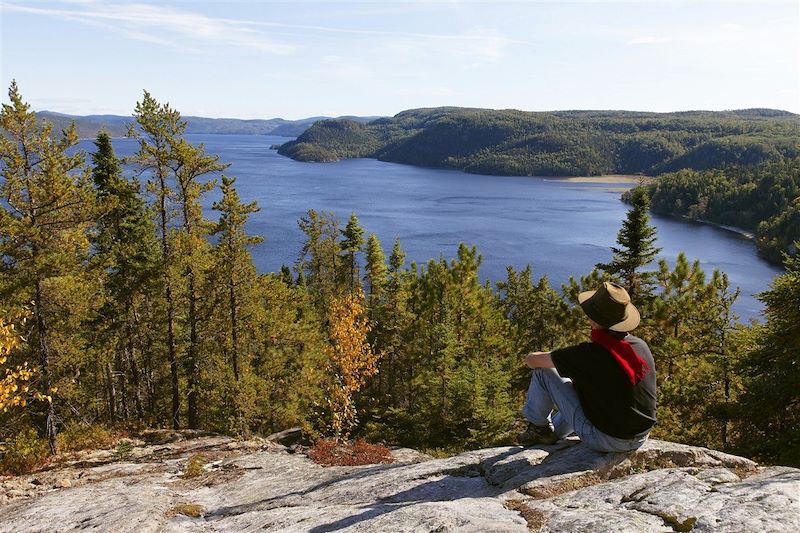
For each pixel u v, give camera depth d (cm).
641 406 519
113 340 2350
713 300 2097
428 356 2997
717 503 409
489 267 8925
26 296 1611
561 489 497
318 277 5003
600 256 9838
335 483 701
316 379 2716
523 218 14625
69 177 1677
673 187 17975
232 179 2392
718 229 14425
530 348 3189
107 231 2505
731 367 1723
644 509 421
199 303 2450
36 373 1659
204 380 2491
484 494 532
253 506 675
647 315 2373
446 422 2416
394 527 445
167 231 2328
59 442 1703
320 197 17925
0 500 928
